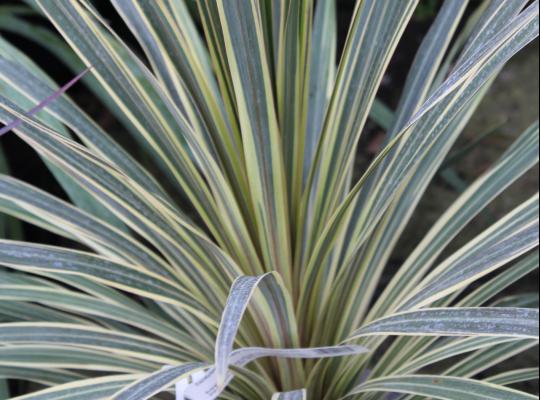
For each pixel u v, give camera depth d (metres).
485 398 0.95
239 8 0.91
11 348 1.01
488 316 0.91
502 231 1.09
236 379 1.11
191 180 1.08
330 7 1.30
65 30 1.04
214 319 1.07
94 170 1.07
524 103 2.39
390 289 1.17
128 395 0.86
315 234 1.10
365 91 1.06
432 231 1.19
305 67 1.01
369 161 2.23
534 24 0.94
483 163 2.22
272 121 0.96
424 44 1.18
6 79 1.08
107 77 1.06
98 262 1.01
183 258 1.13
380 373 1.17
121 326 1.24
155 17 0.99
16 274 1.14
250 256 1.09
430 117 1.07
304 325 1.14
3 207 1.12
